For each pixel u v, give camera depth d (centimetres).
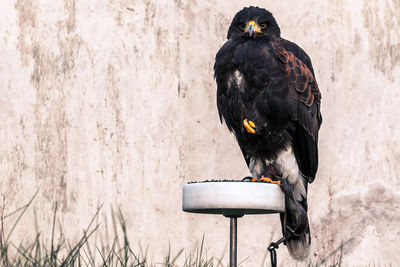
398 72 1095
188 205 661
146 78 1124
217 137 1143
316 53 1125
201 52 1155
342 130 1102
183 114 1138
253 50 823
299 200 859
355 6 1125
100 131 1100
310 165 859
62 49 1119
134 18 1133
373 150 1088
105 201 1083
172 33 1143
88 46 1117
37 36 1126
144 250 1072
